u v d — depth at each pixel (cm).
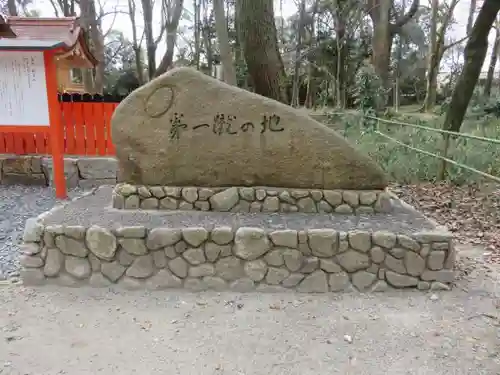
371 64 1584
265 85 614
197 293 318
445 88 2325
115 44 2066
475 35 690
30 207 543
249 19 591
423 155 692
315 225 340
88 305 299
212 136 380
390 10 1559
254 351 247
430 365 235
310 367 233
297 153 377
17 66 530
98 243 320
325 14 1858
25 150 665
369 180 379
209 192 382
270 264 319
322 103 1794
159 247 320
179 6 1285
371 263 319
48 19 695
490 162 645
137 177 387
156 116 382
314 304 302
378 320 281
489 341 257
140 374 226
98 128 650
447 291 320
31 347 249
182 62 1920
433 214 512
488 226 463
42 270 326
